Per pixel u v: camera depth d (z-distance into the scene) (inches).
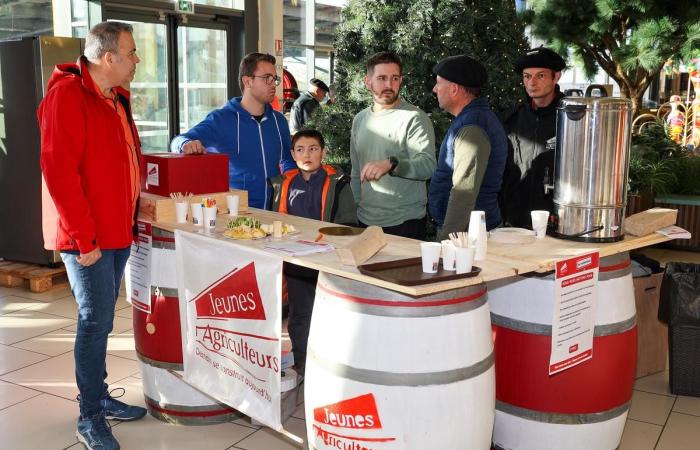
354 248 91.4
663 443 121.6
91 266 108.3
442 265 89.0
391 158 124.0
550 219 108.7
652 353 152.3
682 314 138.3
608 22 265.3
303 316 135.8
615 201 101.4
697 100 328.5
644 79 302.8
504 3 188.4
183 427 124.0
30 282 207.8
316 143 135.6
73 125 102.1
